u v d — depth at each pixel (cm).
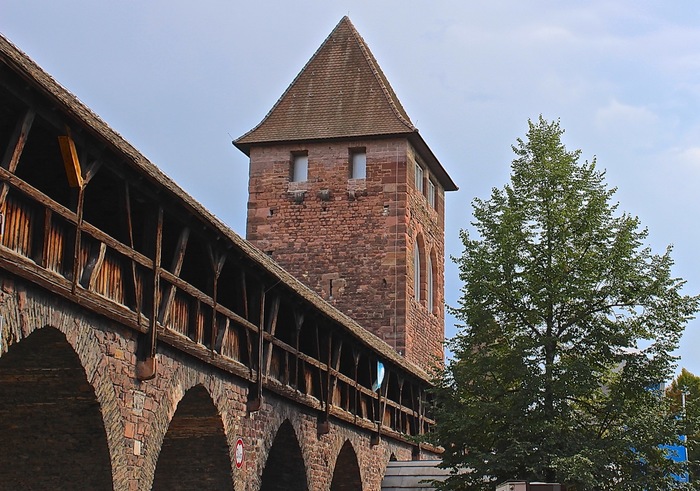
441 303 4634
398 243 4103
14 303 1291
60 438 1545
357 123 4216
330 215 4175
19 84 1263
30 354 1448
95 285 1503
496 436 2517
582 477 2294
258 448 2189
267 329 2266
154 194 1659
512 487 1916
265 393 2231
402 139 4169
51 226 1384
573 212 2592
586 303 2548
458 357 2631
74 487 1562
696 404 2525
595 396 2584
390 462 3356
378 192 4150
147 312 1655
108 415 1541
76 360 1458
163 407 1725
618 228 2591
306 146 4247
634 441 2434
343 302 4097
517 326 2594
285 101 4369
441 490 2553
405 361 3641
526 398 2461
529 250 2592
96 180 1798
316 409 2567
